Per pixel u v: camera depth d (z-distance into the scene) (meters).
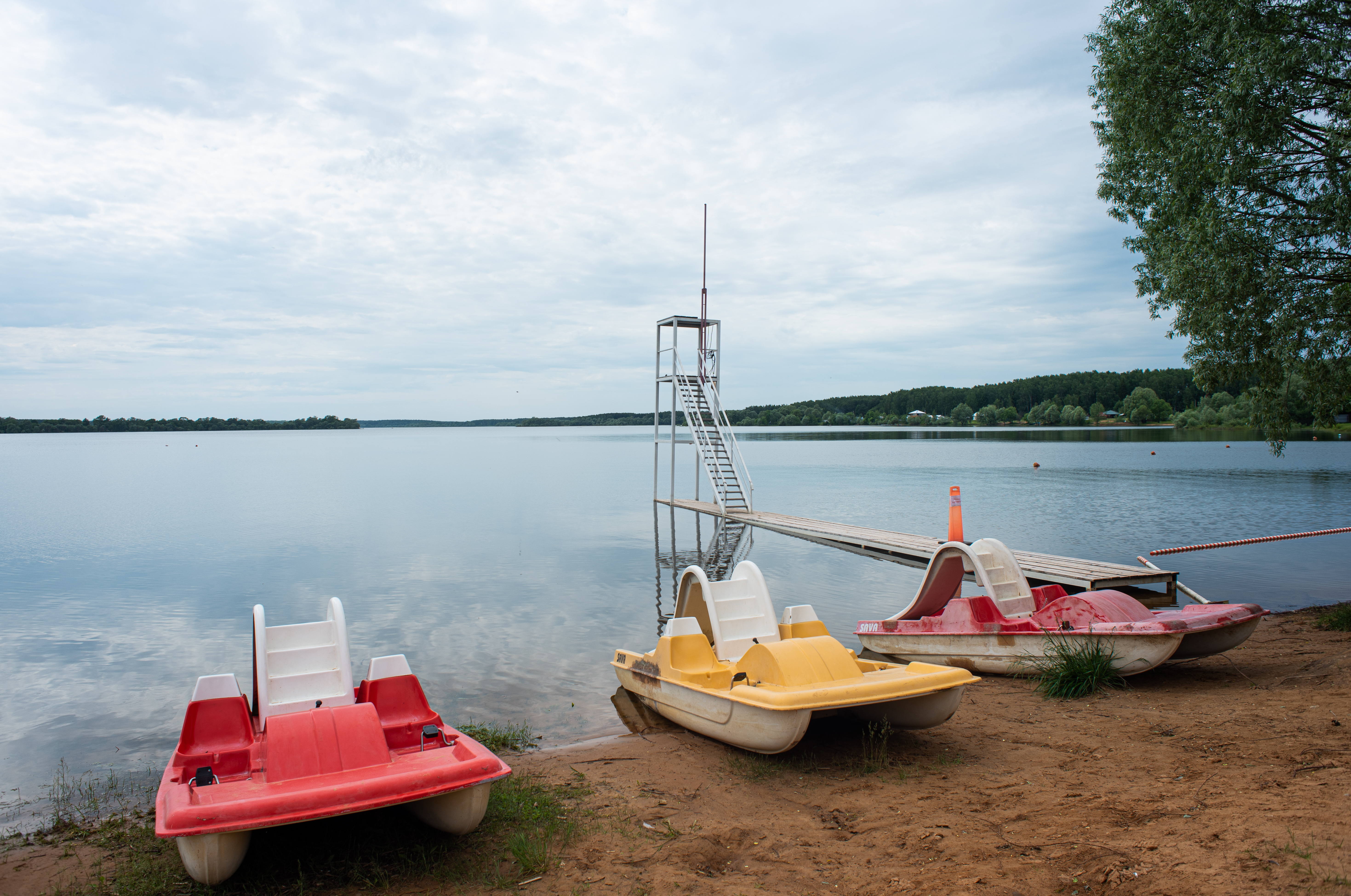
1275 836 3.67
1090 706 7.01
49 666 10.35
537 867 4.27
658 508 31.42
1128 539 19.50
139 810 5.89
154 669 10.21
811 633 7.24
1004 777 5.34
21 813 5.94
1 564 18.69
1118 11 12.02
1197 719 6.30
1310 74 9.83
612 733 7.27
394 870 4.34
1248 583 14.51
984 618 8.45
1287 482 35.06
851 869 4.07
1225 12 10.09
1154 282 12.59
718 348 28.30
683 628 7.11
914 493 34.09
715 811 5.11
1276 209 10.61
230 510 31.02
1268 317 10.20
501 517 28.42
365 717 4.70
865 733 6.54
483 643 11.04
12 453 97.88
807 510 28.09
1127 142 12.02
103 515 29.23
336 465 67.88
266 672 5.38
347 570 17.45
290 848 4.58
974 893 3.59
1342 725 5.63
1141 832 4.02
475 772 4.38
